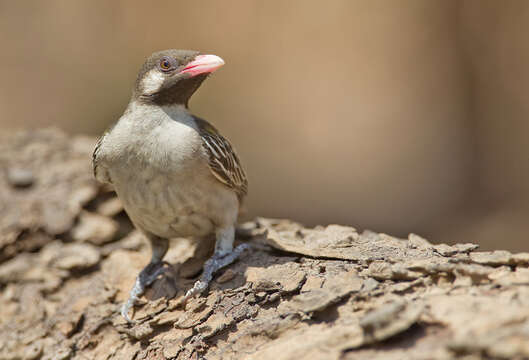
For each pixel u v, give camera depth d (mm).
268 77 21266
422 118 20938
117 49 20875
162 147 7371
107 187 10562
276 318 6387
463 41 20828
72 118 19641
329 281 6656
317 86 21281
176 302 7418
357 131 20688
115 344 7543
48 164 11234
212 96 20469
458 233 17625
